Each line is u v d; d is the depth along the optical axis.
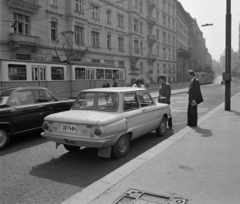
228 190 3.44
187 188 3.52
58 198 3.67
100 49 37.84
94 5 36.38
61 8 31.05
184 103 17.36
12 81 14.66
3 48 24.81
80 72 19.88
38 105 7.24
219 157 4.85
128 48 45.34
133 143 6.84
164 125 7.72
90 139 4.89
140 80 9.93
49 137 5.34
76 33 33.34
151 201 3.18
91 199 3.32
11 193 3.84
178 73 73.94
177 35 72.19
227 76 11.33
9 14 25.08
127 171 4.21
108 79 23.14
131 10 44.69
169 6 63.88
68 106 8.30
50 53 29.62
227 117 9.57
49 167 5.03
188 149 5.43
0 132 6.27
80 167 5.02
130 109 5.88
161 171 4.18
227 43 11.39
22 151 6.18
